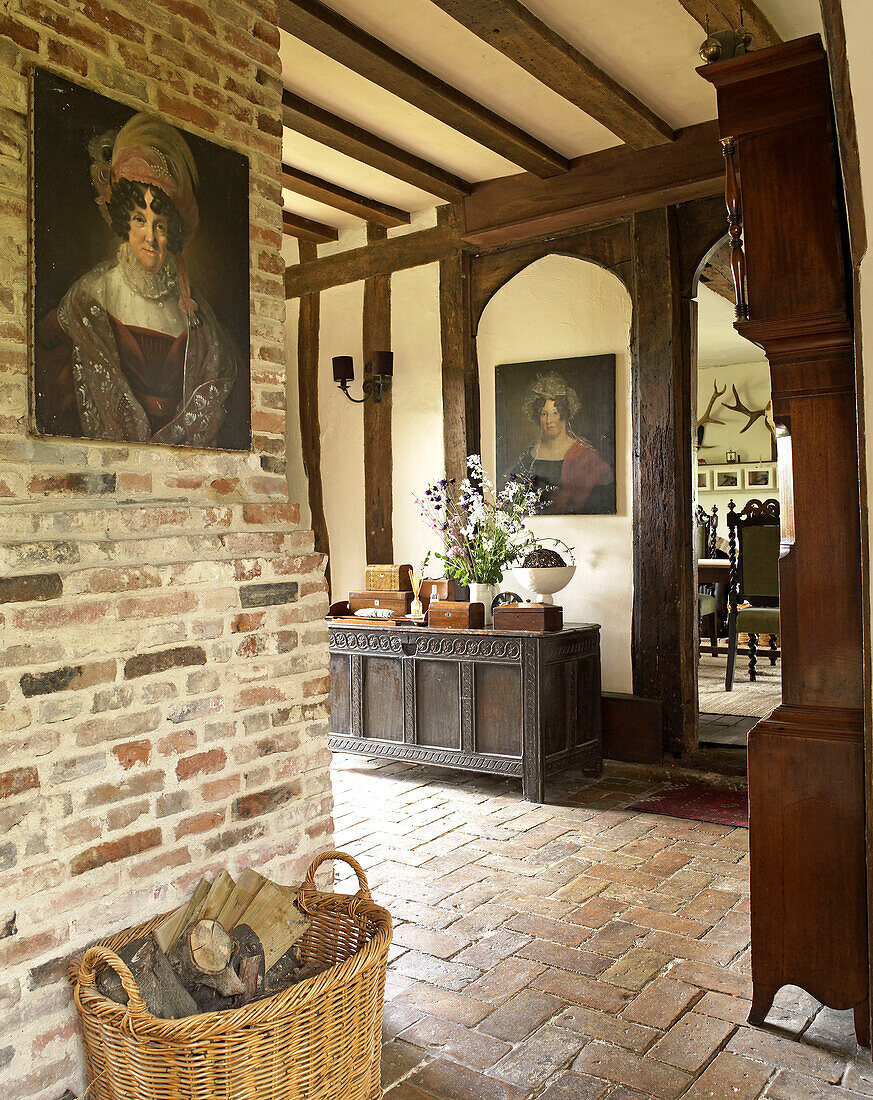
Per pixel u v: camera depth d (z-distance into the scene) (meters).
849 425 2.28
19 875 1.82
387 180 4.91
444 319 5.30
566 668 4.39
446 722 4.50
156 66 2.23
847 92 1.62
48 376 1.95
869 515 2.02
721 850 3.54
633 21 3.33
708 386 10.72
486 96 3.95
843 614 2.31
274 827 2.43
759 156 2.27
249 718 2.37
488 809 4.12
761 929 2.29
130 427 2.14
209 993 1.83
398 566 5.05
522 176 4.84
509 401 5.18
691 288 4.63
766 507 6.52
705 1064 2.12
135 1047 1.61
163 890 2.13
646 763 4.63
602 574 4.90
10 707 1.81
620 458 4.84
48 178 1.95
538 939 2.77
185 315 2.29
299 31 3.27
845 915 2.20
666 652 4.64
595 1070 2.10
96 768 1.98
